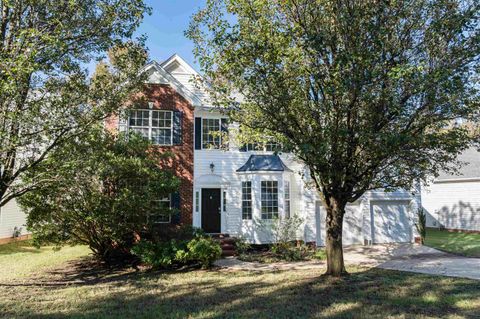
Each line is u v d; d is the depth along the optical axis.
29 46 8.95
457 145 8.42
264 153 18.25
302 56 8.85
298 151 8.79
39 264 14.18
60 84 9.84
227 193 17.55
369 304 8.00
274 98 8.86
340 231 10.77
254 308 7.86
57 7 9.57
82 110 10.05
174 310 7.75
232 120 9.95
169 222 16.42
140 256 12.84
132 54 10.78
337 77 8.11
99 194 11.99
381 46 7.95
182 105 17.38
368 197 18.78
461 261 13.59
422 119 8.67
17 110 8.96
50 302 8.53
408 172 9.44
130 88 10.74
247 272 12.16
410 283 9.96
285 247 15.49
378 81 8.21
